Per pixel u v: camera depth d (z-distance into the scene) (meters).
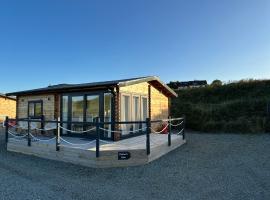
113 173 7.36
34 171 7.59
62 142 10.09
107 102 11.03
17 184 6.23
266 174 6.99
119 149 8.26
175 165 8.14
